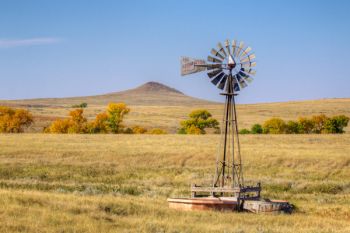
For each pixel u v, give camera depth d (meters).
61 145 61.50
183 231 18.70
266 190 40.06
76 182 41.66
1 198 21.55
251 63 29.66
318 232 19.67
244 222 21.77
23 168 46.97
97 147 60.53
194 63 30.11
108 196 29.16
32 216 19.03
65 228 17.66
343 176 48.97
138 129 113.12
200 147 61.94
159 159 53.75
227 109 30.22
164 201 28.48
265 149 61.22
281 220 22.56
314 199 35.25
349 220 26.05
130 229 18.48
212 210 25.48
